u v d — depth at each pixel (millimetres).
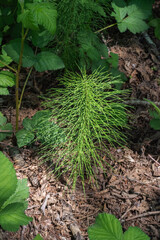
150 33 1844
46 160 1261
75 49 1521
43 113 1300
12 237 1104
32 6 1096
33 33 1301
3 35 1531
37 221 1149
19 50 1269
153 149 1391
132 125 1458
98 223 909
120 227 903
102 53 1513
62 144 1258
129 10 1558
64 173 1273
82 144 1172
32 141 1296
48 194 1215
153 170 1323
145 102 1516
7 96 1481
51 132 1266
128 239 883
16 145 1328
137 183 1281
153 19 1768
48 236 1125
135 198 1243
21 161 1285
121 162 1336
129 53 1705
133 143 1401
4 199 909
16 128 1334
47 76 1579
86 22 1507
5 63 1273
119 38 1763
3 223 924
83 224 1168
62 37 1528
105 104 1297
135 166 1328
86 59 1494
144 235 888
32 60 1276
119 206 1220
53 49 1521
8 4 1413
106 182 1278
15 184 921
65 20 1427
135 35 1786
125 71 1634
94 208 1208
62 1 1390
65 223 1161
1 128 1286
